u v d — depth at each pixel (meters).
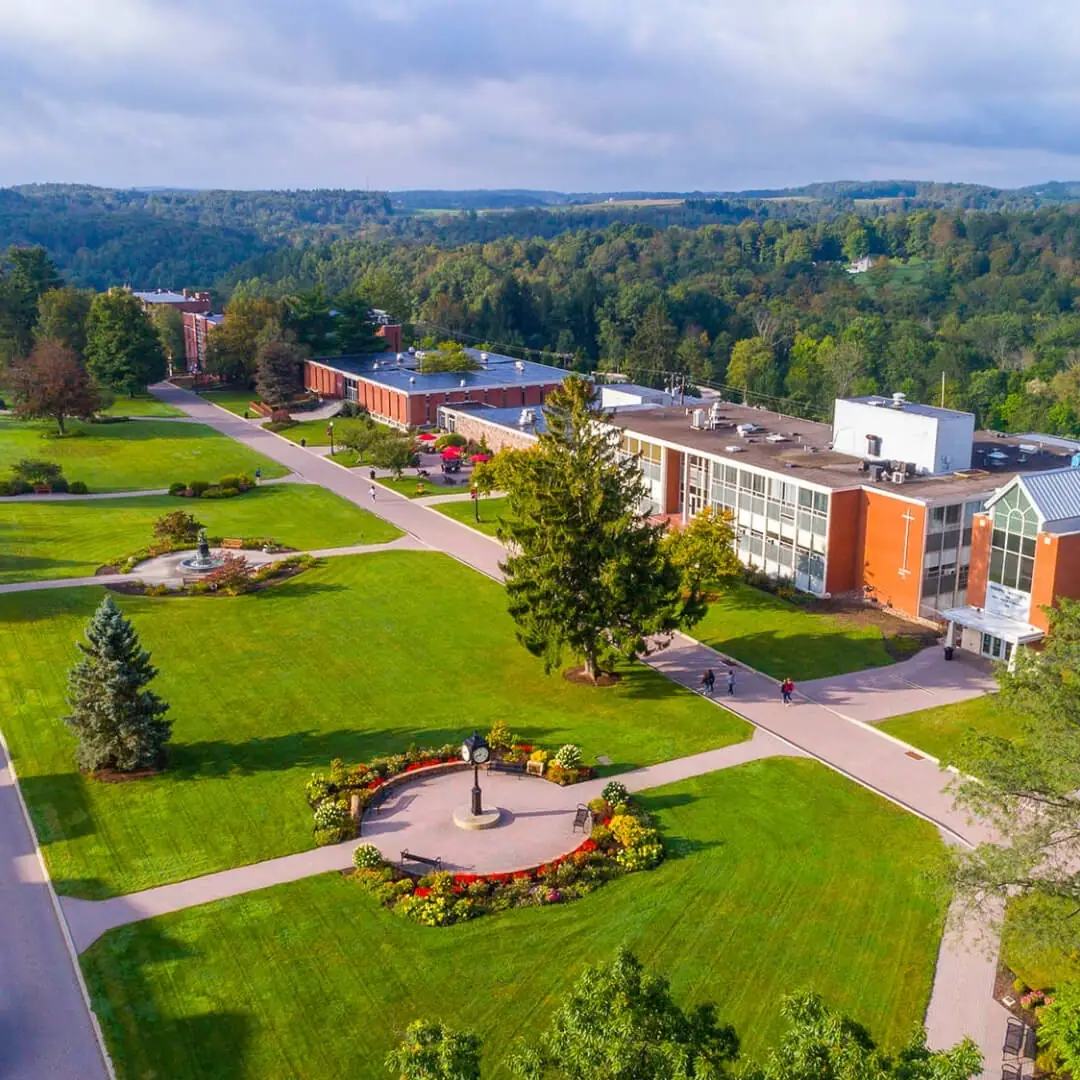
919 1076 19.30
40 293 167.88
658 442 83.38
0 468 105.50
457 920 35.66
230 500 96.31
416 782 45.56
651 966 33.16
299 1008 31.53
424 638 62.25
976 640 59.25
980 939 33.88
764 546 73.56
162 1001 31.83
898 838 40.84
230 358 153.25
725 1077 19.89
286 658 59.34
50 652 59.94
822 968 33.12
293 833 41.28
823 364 172.50
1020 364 179.38
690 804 43.44
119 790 44.66
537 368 143.00
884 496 65.38
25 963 33.56
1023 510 56.75
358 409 134.25
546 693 54.62
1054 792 30.27
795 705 52.97
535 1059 20.61
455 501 94.69
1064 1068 25.72
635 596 52.22
